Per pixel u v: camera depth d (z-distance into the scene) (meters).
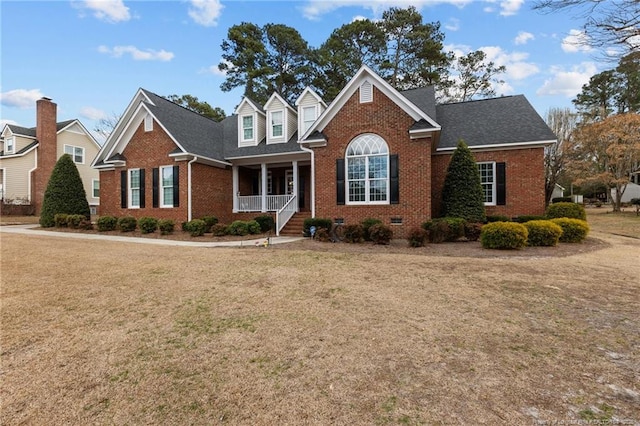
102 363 3.45
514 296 5.45
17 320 4.62
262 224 15.96
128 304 5.27
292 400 2.76
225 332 4.17
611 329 4.16
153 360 3.50
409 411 2.58
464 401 2.71
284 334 4.08
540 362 3.35
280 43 30.30
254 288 6.06
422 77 29.88
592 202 38.94
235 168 18.81
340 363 3.36
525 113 15.80
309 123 17.34
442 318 4.54
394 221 13.35
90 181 30.16
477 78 31.72
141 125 17.75
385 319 4.52
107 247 11.18
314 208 14.60
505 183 14.79
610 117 24.22
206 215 17.44
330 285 6.19
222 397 2.83
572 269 7.29
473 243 11.36
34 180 26.31
